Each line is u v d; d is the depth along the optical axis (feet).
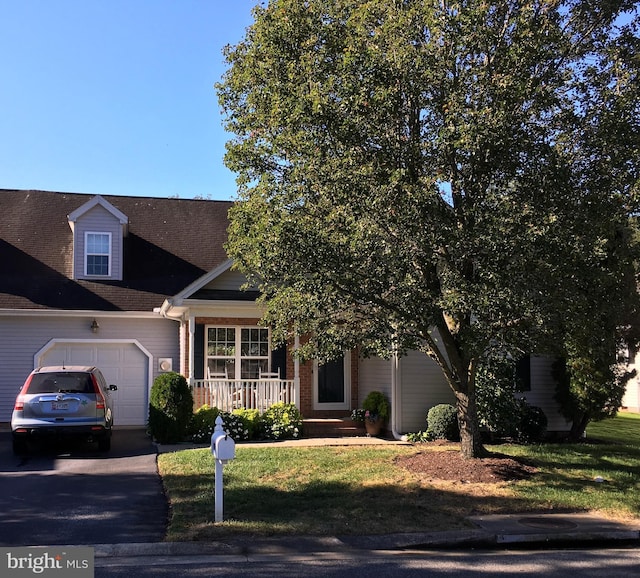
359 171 28.25
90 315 55.42
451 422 47.67
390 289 31.12
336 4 31.89
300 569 20.74
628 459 40.75
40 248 60.75
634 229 32.35
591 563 22.34
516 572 20.92
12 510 27.17
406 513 27.61
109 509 27.40
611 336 37.40
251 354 55.36
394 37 28.78
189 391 46.26
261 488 30.99
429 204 27.89
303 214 31.12
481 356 35.83
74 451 41.86
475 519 27.20
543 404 53.72
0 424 53.31
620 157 28.99
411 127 30.55
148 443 45.65
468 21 27.45
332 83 28.66
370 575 20.18
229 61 36.78
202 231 67.31
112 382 56.80
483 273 28.09
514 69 28.17
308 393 55.62
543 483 33.06
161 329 58.08
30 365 54.65
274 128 32.32
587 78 29.76
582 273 29.01
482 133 27.04
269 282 34.68
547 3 30.60
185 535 23.77
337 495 30.07
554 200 28.86
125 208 68.08
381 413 50.55
